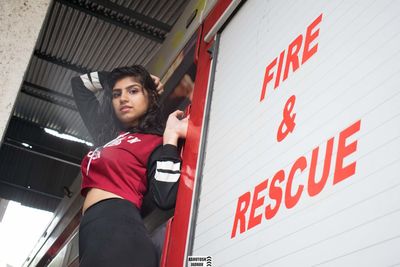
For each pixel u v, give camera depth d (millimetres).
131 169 1942
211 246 1576
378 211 970
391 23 1120
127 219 1762
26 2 2348
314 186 1196
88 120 2461
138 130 2096
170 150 1973
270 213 1334
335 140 1180
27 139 5883
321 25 1430
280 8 1727
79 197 4180
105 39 4168
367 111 1103
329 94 1270
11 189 6531
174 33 2779
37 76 4906
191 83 2365
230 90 1888
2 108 2115
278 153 1401
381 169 1001
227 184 1626
